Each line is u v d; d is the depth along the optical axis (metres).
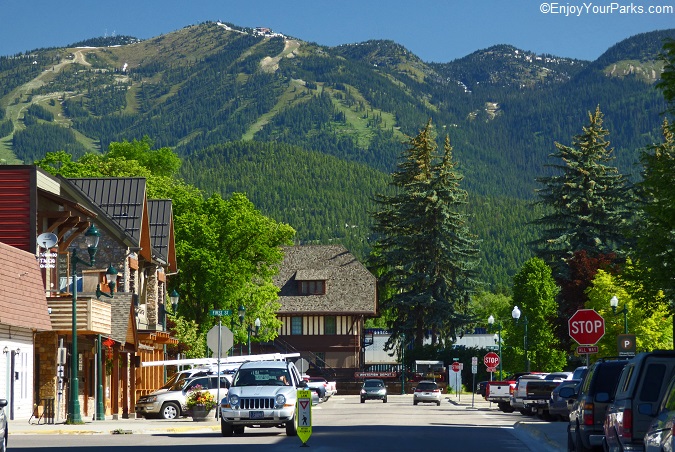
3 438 30.34
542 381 67.75
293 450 37.94
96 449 38.00
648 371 25.41
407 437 46.22
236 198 101.31
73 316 55.19
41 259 58.94
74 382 55.06
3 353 51.84
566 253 136.62
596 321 48.25
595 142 139.62
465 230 151.00
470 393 141.62
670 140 76.25
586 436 31.47
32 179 59.78
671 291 45.16
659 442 20.11
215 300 97.69
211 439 44.56
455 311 148.12
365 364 189.25
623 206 137.12
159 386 88.19
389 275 153.00
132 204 80.88
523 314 140.50
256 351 157.38
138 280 81.25
